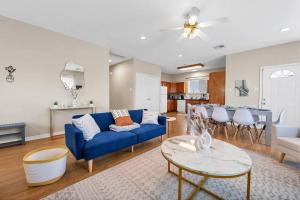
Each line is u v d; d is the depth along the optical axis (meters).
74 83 3.78
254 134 3.79
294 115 3.82
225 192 1.52
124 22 2.92
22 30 2.97
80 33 3.48
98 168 2.00
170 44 4.09
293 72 3.79
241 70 4.63
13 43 2.88
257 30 3.15
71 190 1.52
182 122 5.45
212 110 3.95
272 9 2.38
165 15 2.62
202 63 6.37
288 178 1.78
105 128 2.72
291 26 2.97
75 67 3.78
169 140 1.98
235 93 4.75
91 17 2.76
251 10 2.41
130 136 2.40
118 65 6.48
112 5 2.36
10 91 2.87
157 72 6.86
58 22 2.97
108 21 2.89
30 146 2.76
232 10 2.41
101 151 1.99
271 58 4.09
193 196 1.46
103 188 1.56
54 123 3.50
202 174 1.22
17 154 2.39
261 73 4.27
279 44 3.96
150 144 3.01
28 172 1.54
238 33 3.31
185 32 2.58
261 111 3.11
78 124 2.04
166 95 8.44
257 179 1.76
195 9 2.31
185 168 1.29
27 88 3.07
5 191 1.49
